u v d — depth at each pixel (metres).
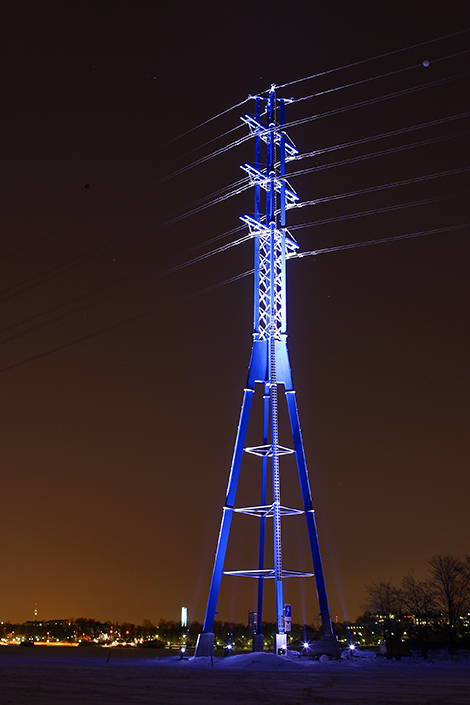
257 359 66.25
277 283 68.81
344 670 50.78
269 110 72.56
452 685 36.31
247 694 30.16
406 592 92.38
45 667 58.94
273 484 61.41
